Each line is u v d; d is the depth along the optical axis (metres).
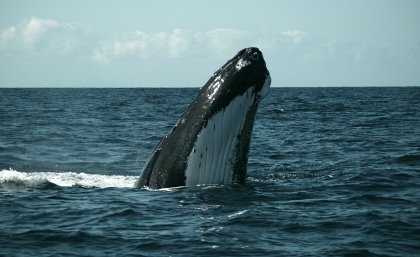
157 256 30.02
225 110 38.97
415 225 34.72
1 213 37.91
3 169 57.22
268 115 147.50
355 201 41.03
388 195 43.16
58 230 34.19
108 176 52.12
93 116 141.75
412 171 53.34
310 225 34.78
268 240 32.16
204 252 30.38
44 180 48.41
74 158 66.50
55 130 101.06
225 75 38.97
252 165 60.03
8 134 92.75
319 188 45.25
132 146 79.19
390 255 29.81
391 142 81.00
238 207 38.06
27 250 30.88
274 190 43.84
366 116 139.75
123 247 31.36
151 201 39.53
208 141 39.84
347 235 33.03
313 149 74.88
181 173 41.09
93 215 37.31
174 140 41.66
